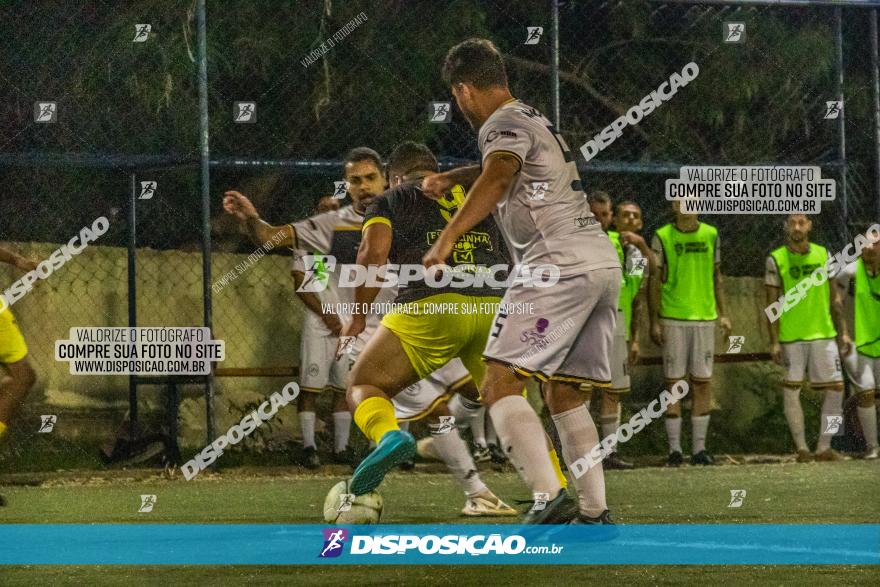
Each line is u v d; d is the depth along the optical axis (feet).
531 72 97.71
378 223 54.34
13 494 71.31
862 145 98.94
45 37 91.45
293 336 91.25
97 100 91.45
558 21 95.40
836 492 66.33
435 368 52.65
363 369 51.52
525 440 47.75
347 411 86.74
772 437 97.91
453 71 51.93
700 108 99.30
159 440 86.33
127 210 87.10
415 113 93.66
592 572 40.70
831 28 98.48
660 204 97.19
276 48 92.94
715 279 90.53
